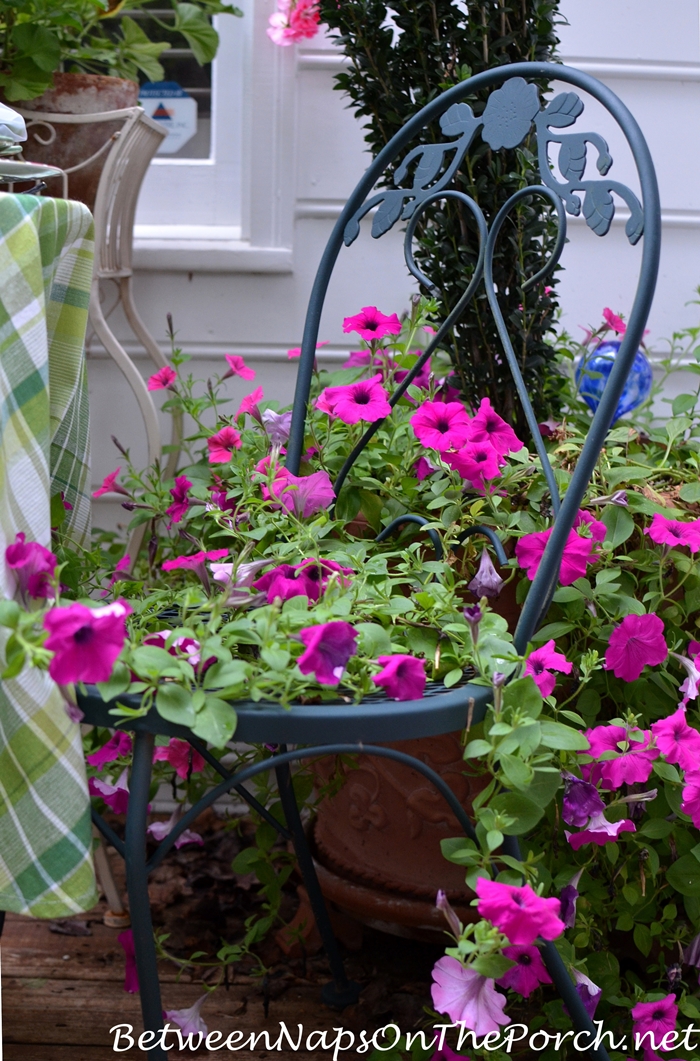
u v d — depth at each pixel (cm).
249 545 99
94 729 126
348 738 73
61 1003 122
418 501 118
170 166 185
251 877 151
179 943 136
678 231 180
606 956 105
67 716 74
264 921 120
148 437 154
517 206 121
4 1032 116
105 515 183
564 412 161
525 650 85
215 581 90
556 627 107
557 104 91
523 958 84
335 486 115
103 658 67
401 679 76
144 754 75
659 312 182
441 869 122
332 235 113
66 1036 116
